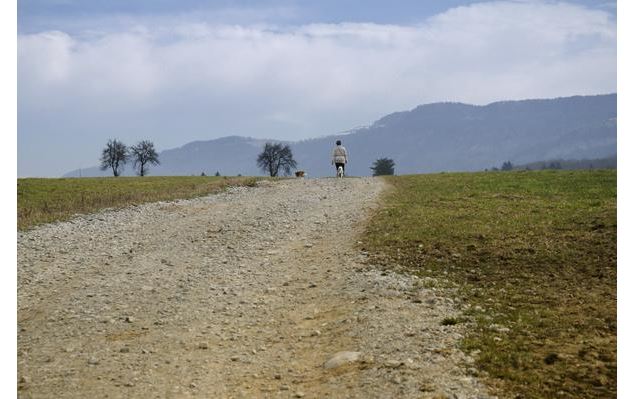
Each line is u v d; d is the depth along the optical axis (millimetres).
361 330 12078
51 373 10781
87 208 31172
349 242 20859
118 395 9852
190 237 23312
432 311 13008
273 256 19906
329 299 14750
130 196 36156
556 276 15500
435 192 32344
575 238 18578
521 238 19047
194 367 10984
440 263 17172
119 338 12602
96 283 16906
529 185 33531
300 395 9508
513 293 14344
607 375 9391
